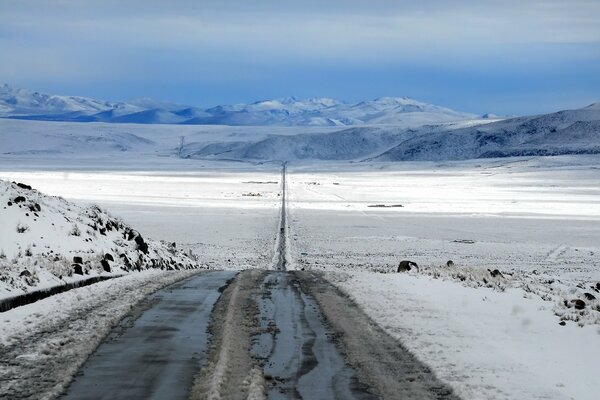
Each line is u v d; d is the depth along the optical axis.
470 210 157.38
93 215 55.34
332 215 139.50
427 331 24.88
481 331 25.16
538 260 78.94
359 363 20.09
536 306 31.22
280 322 26.50
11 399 15.74
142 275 43.19
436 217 138.00
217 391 16.23
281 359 20.45
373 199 193.88
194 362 19.70
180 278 42.38
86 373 18.36
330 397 16.72
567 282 53.81
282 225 115.31
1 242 40.09
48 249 42.00
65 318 25.56
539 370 19.61
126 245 53.84
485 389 17.50
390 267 67.69
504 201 192.25
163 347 21.56
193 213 137.25
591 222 130.12
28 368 18.42
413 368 19.72
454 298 33.31
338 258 77.12
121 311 27.42
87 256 43.19
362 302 31.56
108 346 21.62
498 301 32.50
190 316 27.36
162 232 103.19
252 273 46.25
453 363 20.09
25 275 31.98
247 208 152.88
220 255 78.81
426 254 82.31
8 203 46.09
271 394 16.83
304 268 65.38
